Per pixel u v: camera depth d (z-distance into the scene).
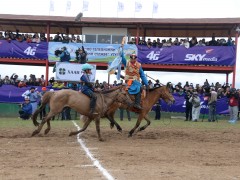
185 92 27.59
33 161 9.32
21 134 14.90
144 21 29.83
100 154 10.44
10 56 30.77
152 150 11.41
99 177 7.48
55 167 8.58
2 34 33.09
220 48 29.09
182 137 15.14
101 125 20.11
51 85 27.91
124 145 12.48
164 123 22.72
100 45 30.20
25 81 28.84
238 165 9.30
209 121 25.09
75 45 30.25
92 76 23.00
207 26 30.53
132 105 14.20
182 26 30.84
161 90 15.40
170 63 29.67
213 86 28.59
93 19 30.14
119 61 15.62
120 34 31.58
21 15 30.61
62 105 13.69
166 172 8.09
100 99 13.59
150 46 30.00
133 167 8.65
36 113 14.01
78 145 12.25
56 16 30.36
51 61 30.38
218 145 13.02
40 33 33.75
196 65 29.53
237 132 17.30
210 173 8.12
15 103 28.28
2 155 10.14
